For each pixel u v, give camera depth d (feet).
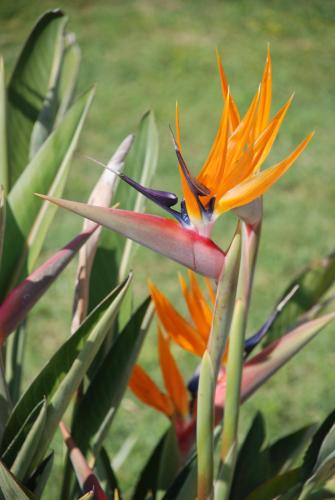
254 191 6.57
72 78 7.90
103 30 30.68
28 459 6.86
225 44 30.17
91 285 7.59
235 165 6.58
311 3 34.12
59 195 7.27
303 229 19.25
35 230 7.29
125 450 9.19
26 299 6.84
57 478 12.00
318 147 23.08
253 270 6.91
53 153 7.27
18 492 6.71
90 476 7.04
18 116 7.86
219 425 7.22
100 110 24.91
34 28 7.85
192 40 30.30
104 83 26.76
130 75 27.32
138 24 31.37
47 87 7.88
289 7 33.71
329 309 15.65
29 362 14.70
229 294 6.64
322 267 7.84
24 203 7.29
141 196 7.57
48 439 6.95
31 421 6.88
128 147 7.07
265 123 6.70
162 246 6.63
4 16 31.30
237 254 6.59
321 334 15.64
